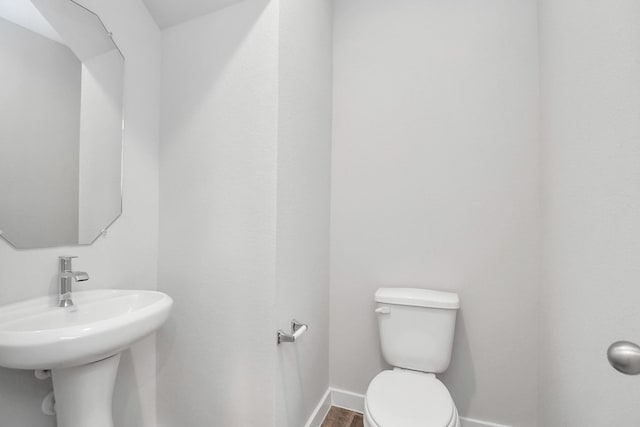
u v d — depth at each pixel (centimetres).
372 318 171
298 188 139
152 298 116
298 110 138
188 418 138
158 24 150
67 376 96
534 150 143
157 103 151
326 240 174
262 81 124
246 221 127
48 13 110
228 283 131
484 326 150
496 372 148
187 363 140
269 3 123
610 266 69
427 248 161
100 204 126
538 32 142
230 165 131
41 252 107
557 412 108
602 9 74
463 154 155
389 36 170
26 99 104
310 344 152
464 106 156
